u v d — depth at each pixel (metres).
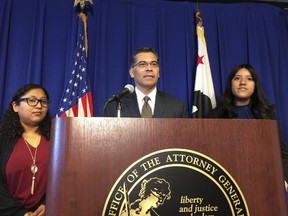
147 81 2.01
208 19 3.28
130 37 3.06
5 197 1.69
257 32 3.33
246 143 0.94
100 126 0.91
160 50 3.07
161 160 0.90
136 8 3.16
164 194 0.87
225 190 0.90
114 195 0.86
